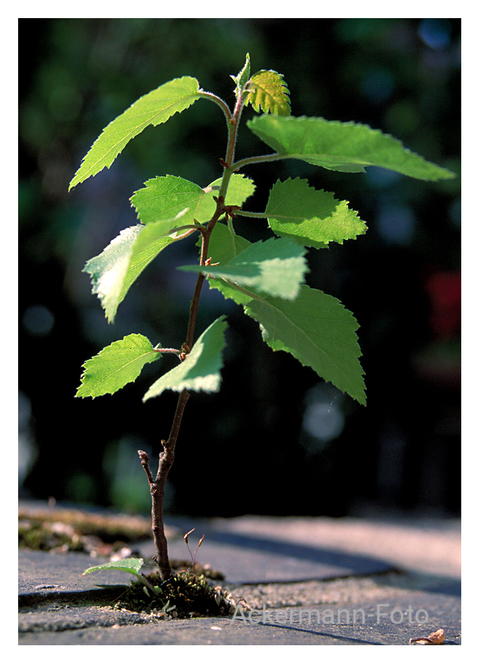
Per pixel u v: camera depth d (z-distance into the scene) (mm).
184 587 1258
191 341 1171
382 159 978
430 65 5410
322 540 3160
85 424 5391
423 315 5727
